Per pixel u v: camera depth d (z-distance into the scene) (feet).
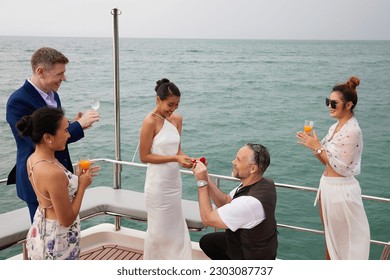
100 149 53.93
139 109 81.30
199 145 59.26
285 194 37.47
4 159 45.85
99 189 12.80
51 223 7.02
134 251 11.70
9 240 9.59
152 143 9.66
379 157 54.03
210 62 165.78
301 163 49.90
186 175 41.83
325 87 114.32
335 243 9.95
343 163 9.36
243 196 7.52
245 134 65.67
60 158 8.50
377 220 33.30
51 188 6.59
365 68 154.71
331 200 9.75
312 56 199.31
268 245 7.54
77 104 81.00
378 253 28.89
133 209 11.34
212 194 8.68
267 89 110.52
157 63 156.46
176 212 10.05
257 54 204.85
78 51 174.70
